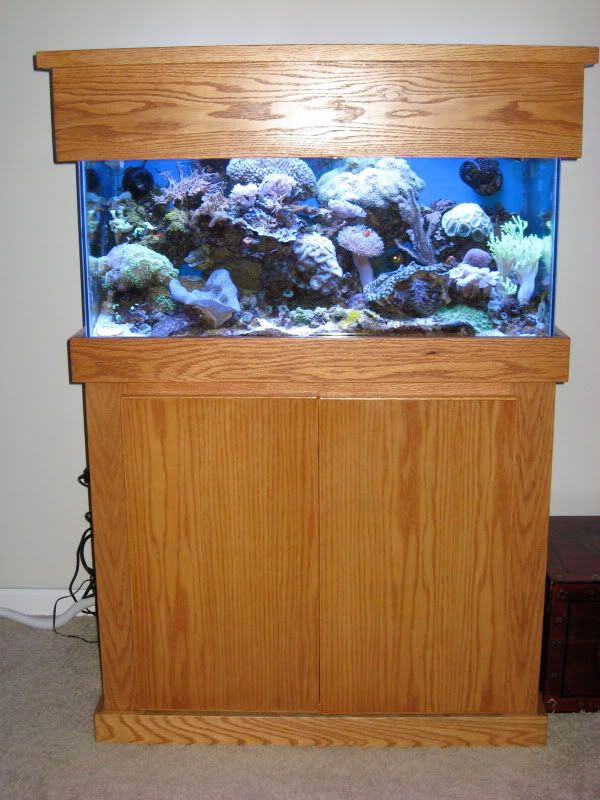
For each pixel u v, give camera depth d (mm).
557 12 2004
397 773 1717
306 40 2031
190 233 1590
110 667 1787
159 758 1769
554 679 1877
